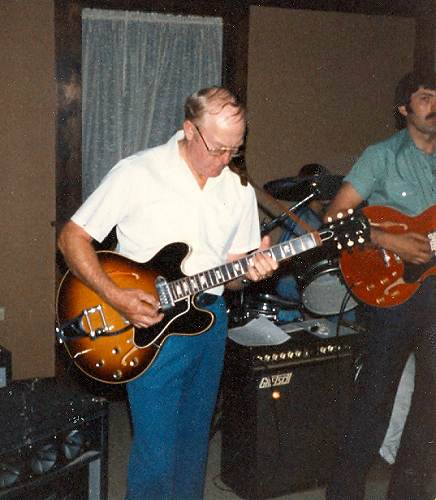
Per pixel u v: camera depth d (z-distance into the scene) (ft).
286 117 14.01
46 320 13.01
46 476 6.13
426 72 8.18
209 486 9.64
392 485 8.89
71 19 12.44
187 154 6.96
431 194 8.13
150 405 7.15
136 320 6.93
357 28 14.25
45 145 12.63
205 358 7.32
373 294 8.13
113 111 13.23
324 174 10.82
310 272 9.15
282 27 13.74
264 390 8.79
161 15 13.16
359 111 14.53
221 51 13.57
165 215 6.97
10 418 6.18
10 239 12.67
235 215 7.24
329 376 9.07
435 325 8.09
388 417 8.57
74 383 12.99
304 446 9.09
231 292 10.47
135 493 7.28
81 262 6.89
